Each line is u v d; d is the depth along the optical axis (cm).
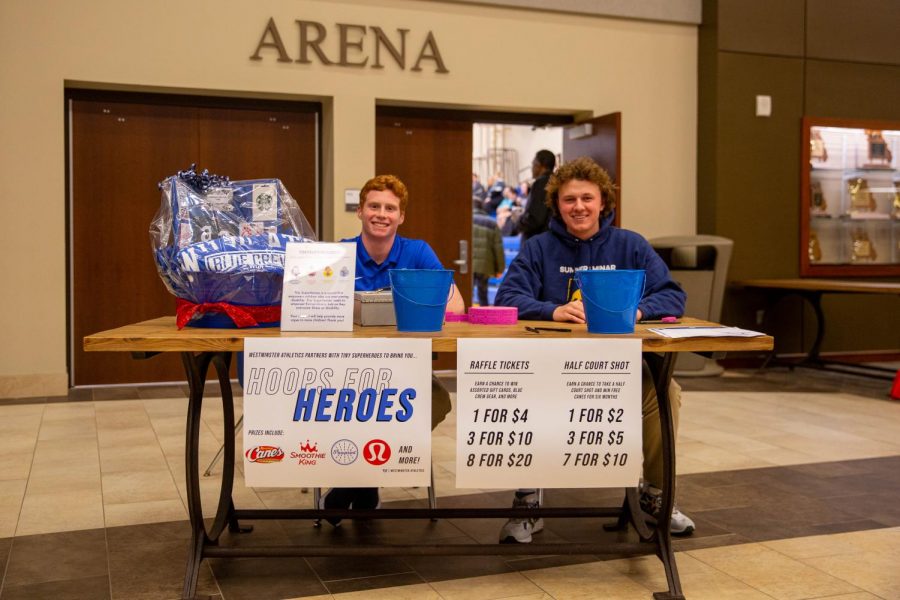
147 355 226
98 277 636
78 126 627
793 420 512
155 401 571
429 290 230
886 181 811
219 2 626
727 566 265
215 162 660
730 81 743
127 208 641
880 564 267
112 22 606
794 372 732
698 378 689
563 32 713
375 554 241
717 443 447
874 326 809
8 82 590
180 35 619
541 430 230
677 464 400
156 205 647
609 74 729
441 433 469
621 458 233
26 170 596
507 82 699
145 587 245
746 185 754
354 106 659
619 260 309
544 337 229
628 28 734
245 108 661
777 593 243
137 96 638
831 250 795
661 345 231
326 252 231
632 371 231
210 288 229
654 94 745
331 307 229
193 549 238
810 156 776
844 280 795
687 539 291
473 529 299
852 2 781
